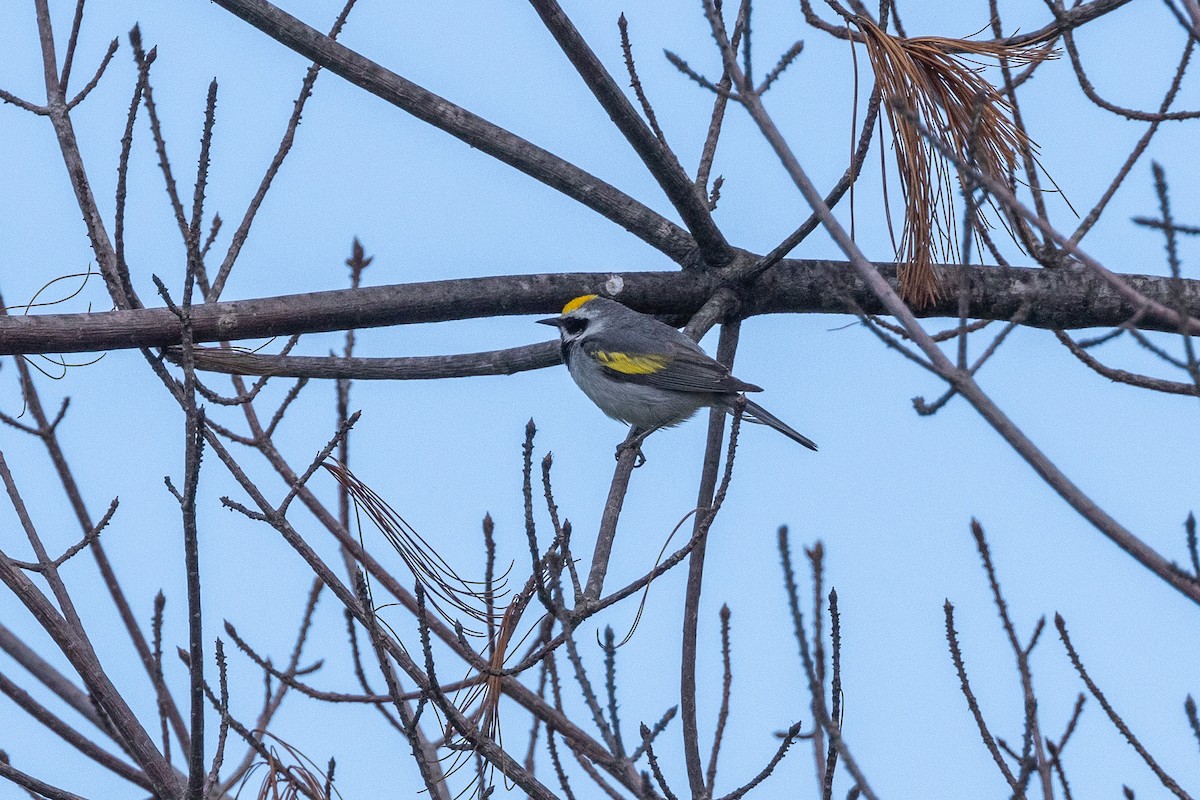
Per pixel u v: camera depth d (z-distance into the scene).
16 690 10.87
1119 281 6.97
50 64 11.95
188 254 9.17
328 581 9.19
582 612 8.87
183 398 9.66
